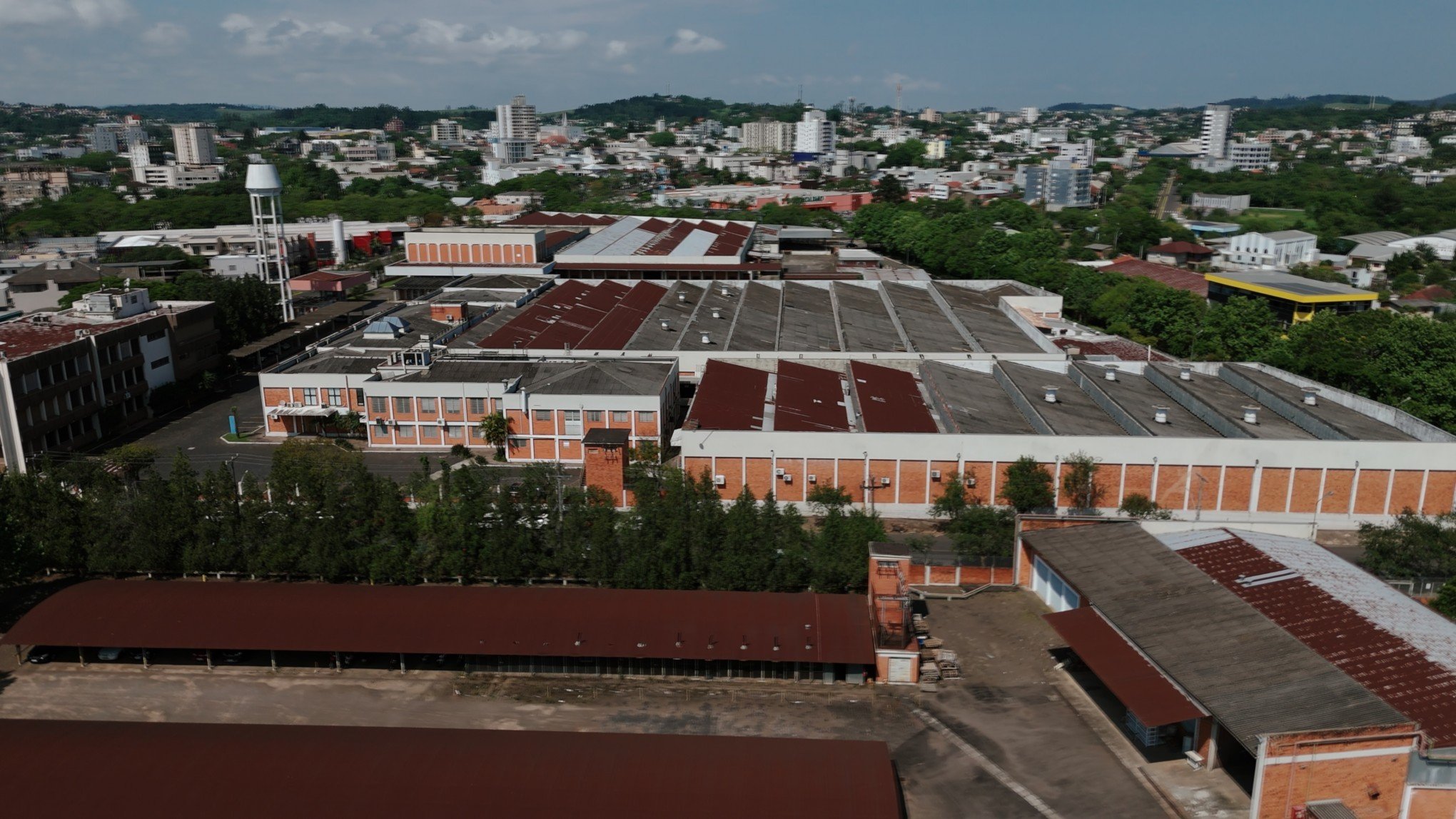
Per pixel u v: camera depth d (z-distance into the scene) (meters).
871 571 67.75
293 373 123.44
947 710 62.62
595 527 76.56
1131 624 63.44
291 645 65.19
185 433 127.19
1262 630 60.75
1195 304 175.75
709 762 50.44
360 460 86.25
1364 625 61.12
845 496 91.06
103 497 82.69
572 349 133.75
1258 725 51.28
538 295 180.38
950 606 77.31
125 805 46.81
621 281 193.25
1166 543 75.69
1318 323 147.38
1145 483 94.75
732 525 75.94
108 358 126.50
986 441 94.38
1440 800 50.81
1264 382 120.44
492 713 62.25
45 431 113.19
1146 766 56.47
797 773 49.56
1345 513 94.12
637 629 66.19
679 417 126.56
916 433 94.94
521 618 67.19
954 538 81.50
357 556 78.06
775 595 70.38
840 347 139.12
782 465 96.00
